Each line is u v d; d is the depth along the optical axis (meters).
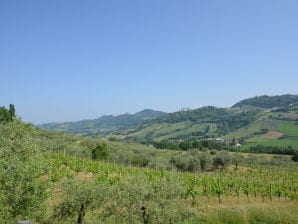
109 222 25.77
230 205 48.06
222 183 64.25
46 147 24.94
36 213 21.84
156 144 173.50
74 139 119.12
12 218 20.28
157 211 24.36
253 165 120.12
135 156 101.81
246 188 60.47
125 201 24.67
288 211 38.53
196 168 101.81
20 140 22.56
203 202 50.66
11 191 19.42
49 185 21.91
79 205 26.48
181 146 172.75
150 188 25.34
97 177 53.97
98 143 116.25
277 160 130.50
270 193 58.72
